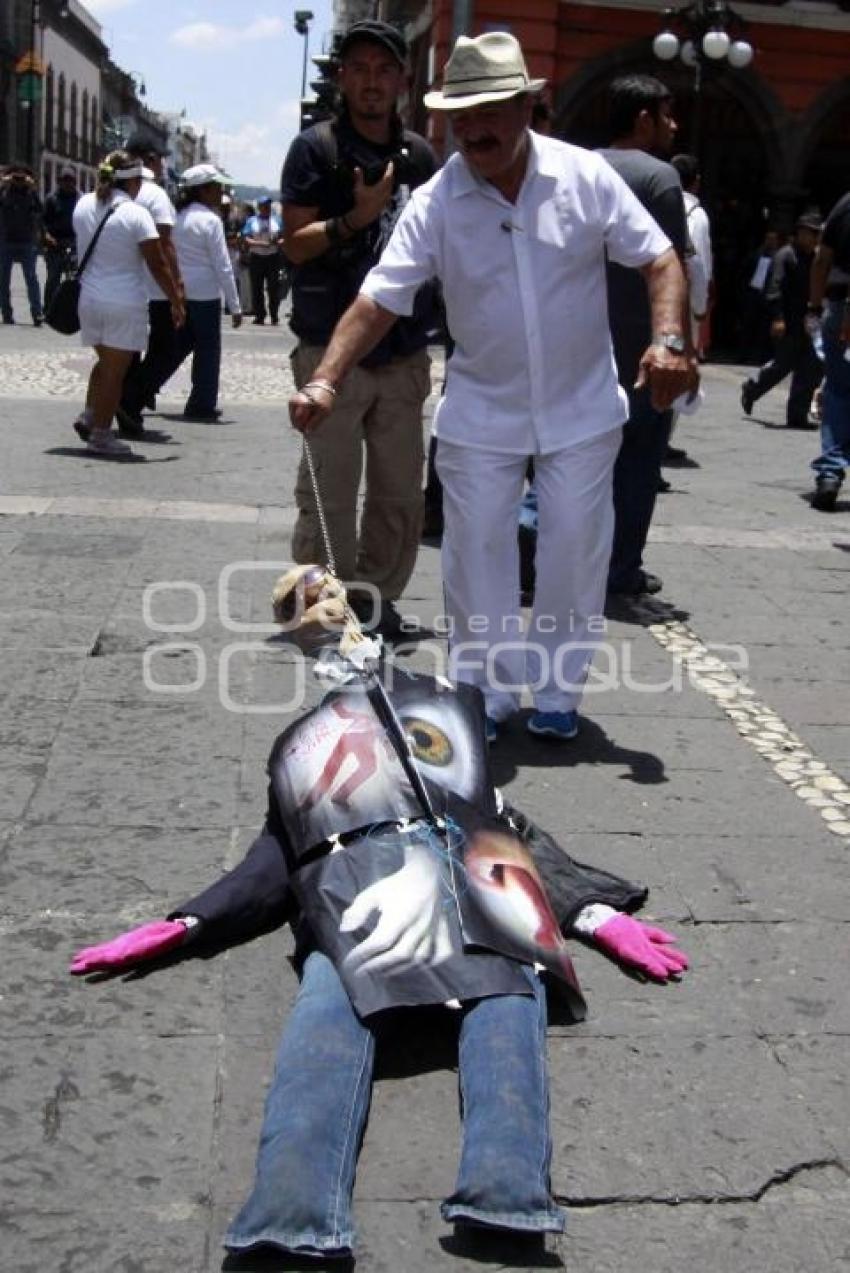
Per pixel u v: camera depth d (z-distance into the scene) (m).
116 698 4.86
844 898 3.72
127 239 9.09
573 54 19.48
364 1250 2.44
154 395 10.55
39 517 7.38
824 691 5.39
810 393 12.84
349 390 5.44
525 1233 2.46
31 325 19.16
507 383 4.34
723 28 16.61
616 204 4.21
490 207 4.19
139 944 3.21
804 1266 2.45
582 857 3.87
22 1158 2.61
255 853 3.38
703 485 9.63
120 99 97.75
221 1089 2.83
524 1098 2.58
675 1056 3.01
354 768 3.18
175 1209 2.51
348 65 5.34
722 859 3.90
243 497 8.17
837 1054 3.04
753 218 21.88
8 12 59.12
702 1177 2.65
